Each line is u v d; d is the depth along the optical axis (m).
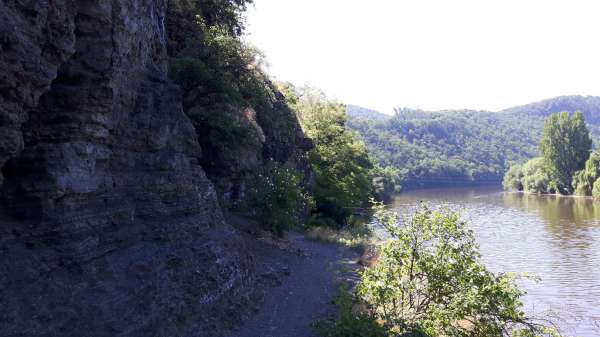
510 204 81.69
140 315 10.36
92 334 9.17
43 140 10.35
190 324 11.59
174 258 12.54
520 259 33.72
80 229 10.54
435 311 12.25
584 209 68.69
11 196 9.78
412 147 188.38
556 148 102.31
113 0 11.30
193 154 16.47
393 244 13.41
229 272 14.34
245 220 24.67
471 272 12.58
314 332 13.24
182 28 24.83
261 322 13.73
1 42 8.10
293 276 18.92
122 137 12.73
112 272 10.80
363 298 13.12
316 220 36.94
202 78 22.02
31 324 8.41
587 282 27.17
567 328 19.98
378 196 72.19
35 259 9.33
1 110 8.45
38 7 8.96
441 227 13.10
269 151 31.91
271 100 32.88
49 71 9.41
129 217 12.30
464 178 169.38
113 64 11.34
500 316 12.39
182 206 14.51
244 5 29.53
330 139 47.94
